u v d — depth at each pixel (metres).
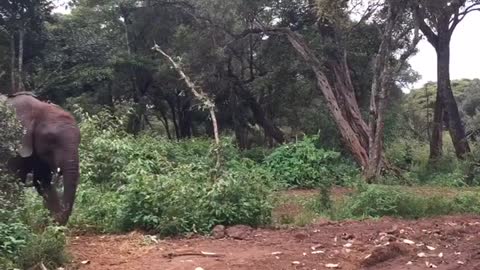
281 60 26.39
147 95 34.41
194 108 30.14
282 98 28.31
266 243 8.39
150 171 13.23
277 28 22.83
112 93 31.78
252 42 26.66
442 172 21.44
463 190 17.00
